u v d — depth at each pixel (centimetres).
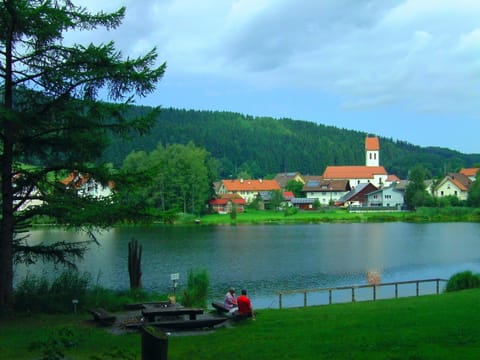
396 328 1514
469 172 17488
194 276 2566
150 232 8300
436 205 12444
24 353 1327
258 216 12119
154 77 1820
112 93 1852
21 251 1944
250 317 1833
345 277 4206
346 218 11556
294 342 1391
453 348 1220
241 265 4828
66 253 2036
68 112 1759
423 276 4244
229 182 17688
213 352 1322
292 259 5203
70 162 1923
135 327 1652
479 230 8612
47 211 1808
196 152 11712
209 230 8869
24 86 1817
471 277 2802
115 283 3841
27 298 1994
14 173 1836
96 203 1864
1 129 1673
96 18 1809
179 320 1758
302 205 15075
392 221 11181
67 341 940
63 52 1805
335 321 1728
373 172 18112
